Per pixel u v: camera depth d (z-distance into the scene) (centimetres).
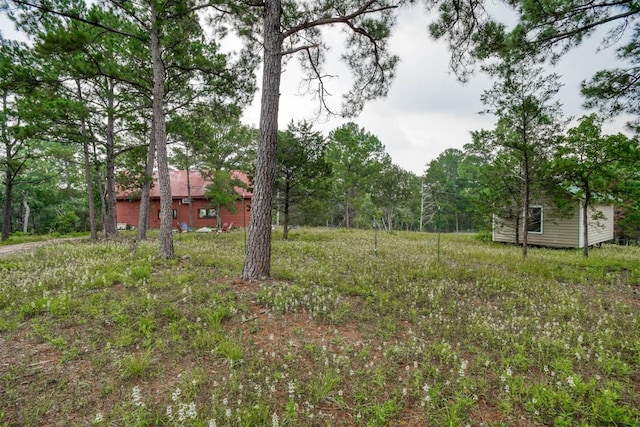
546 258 1043
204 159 2081
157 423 233
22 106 1088
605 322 441
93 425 228
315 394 271
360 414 247
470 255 1060
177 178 2848
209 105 1257
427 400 257
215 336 365
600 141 991
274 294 516
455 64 685
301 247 1112
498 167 1212
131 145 1631
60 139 1301
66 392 267
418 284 626
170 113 1328
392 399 270
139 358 318
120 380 286
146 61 1207
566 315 483
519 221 1608
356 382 292
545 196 1360
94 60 897
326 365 314
